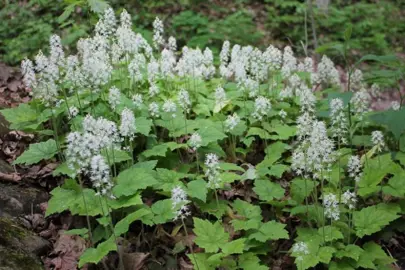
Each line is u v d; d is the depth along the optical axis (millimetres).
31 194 1082
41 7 1943
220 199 1124
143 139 1195
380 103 1886
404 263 1080
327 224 1074
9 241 932
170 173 1084
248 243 1013
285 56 1434
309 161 1012
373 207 1080
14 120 1177
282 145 1251
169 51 1360
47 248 984
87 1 1213
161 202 1029
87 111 1220
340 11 2389
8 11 1911
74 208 990
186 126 1210
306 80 1554
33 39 1771
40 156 1105
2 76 1505
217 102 1278
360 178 1095
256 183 1127
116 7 2074
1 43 1783
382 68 2105
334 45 1201
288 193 1175
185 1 2199
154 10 2109
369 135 1331
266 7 2352
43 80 1095
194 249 1033
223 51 1417
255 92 1314
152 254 1011
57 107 1200
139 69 1346
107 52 1334
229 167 1126
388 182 1130
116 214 1042
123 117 1042
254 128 1278
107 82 1249
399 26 2396
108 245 917
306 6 2293
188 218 1087
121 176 1033
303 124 1072
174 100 1323
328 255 974
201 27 2014
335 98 1088
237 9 2305
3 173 1104
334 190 1146
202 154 1204
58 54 1105
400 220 1127
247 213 1063
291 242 1088
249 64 1458
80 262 890
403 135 1278
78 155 994
